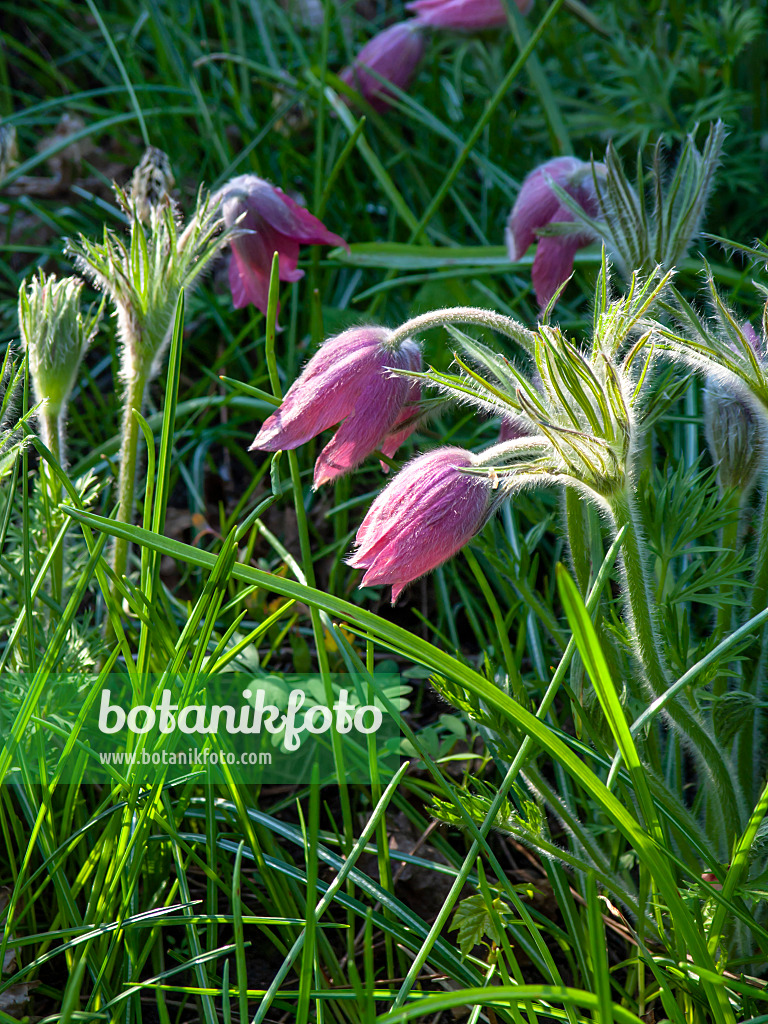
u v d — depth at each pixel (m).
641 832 0.59
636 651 0.62
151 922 0.63
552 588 0.77
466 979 0.63
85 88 1.23
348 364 0.65
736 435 0.65
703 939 0.60
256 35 1.24
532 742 0.62
